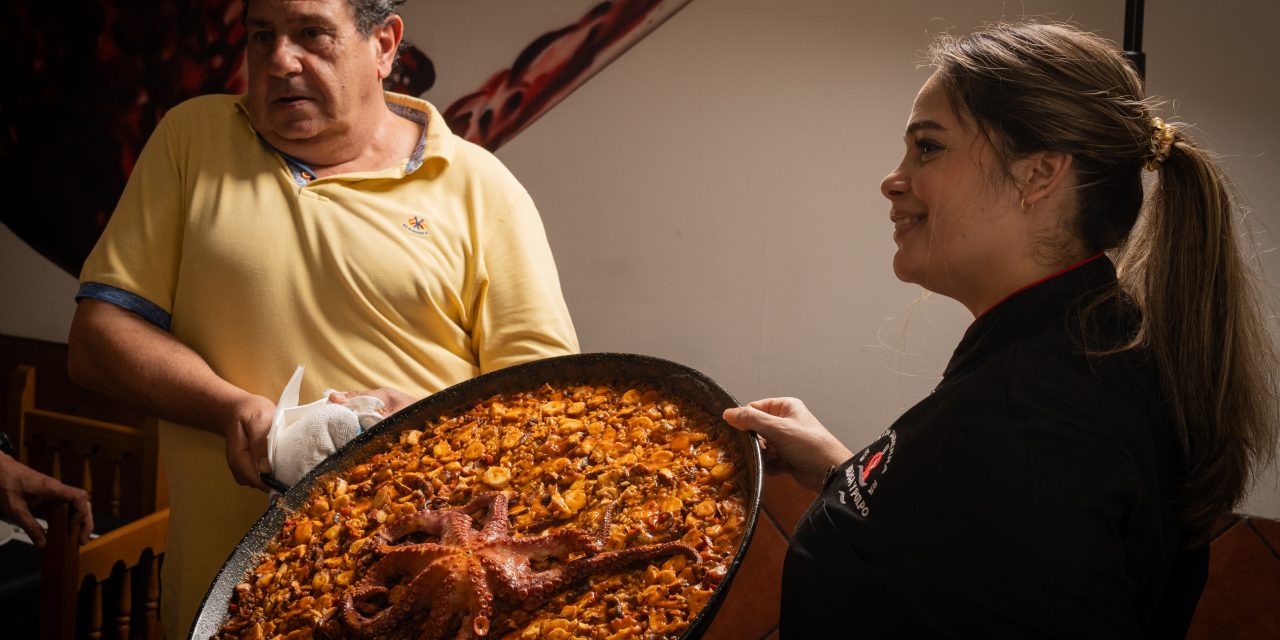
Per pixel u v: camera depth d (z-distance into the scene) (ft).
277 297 4.76
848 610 2.85
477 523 3.51
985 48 2.99
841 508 3.01
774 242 8.18
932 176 3.02
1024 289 2.93
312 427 4.13
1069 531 2.49
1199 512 2.90
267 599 3.43
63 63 10.00
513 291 5.03
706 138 8.25
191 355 4.66
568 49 8.50
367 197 4.91
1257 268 6.76
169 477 4.88
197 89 9.70
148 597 6.21
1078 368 2.73
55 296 10.40
